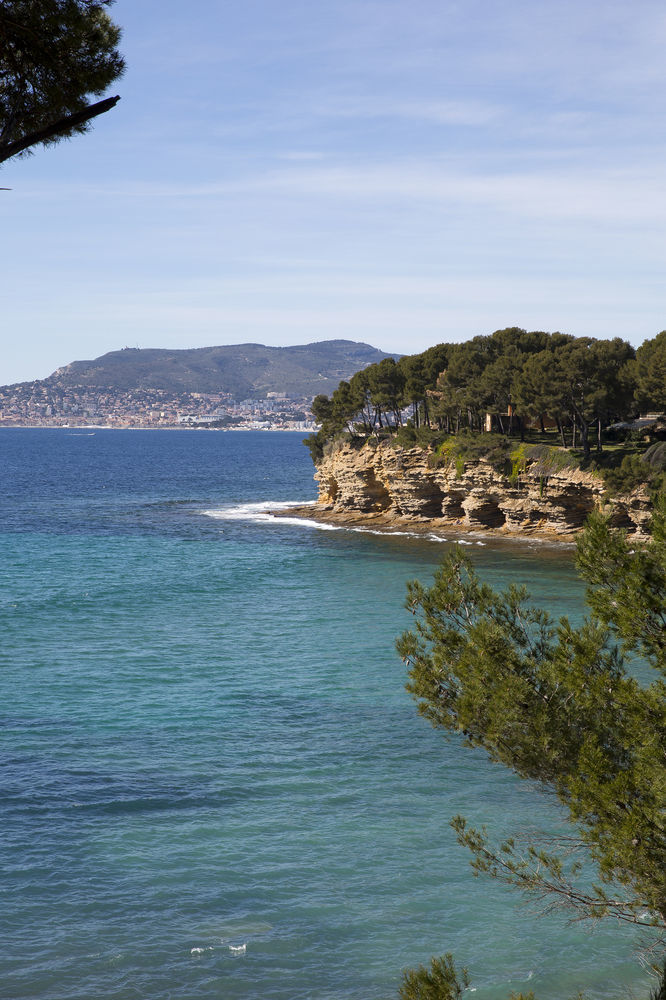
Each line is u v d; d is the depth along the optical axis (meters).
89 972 21.45
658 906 11.25
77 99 8.89
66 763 34.00
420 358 130.25
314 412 141.62
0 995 20.42
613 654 12.68
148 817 29.73
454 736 37.12
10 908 24.12
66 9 8.53
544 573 75.44
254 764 34.22
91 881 25.66
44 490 172.75
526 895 24.62
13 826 28.80
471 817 29.55
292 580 76.62
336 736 37.22
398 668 47.78
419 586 14.56
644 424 109.25
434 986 11.51
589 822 11.92
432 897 24.84
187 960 21.97
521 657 13.44
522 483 97.38
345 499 121.38
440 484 107.44
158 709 40.56
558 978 20.95
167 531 111.56
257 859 27.02
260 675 46.31
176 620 60.22
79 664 48.12
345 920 23.80
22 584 73.25
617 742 12.25
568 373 91.81
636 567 12.09
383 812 30.08
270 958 22.16
